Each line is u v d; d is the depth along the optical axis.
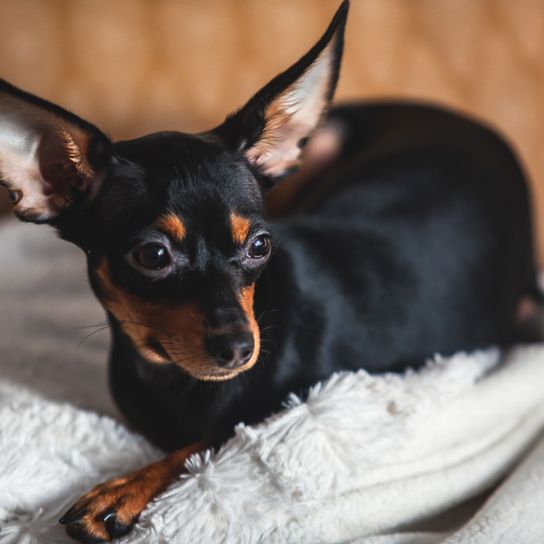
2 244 0.64
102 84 0.68
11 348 0.54
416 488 0.44
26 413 0.45
